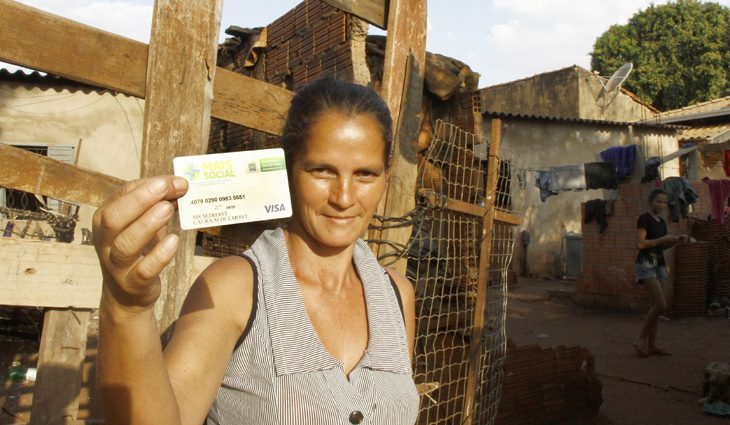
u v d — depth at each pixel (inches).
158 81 82.0
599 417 192.2
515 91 764.0
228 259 49.6
